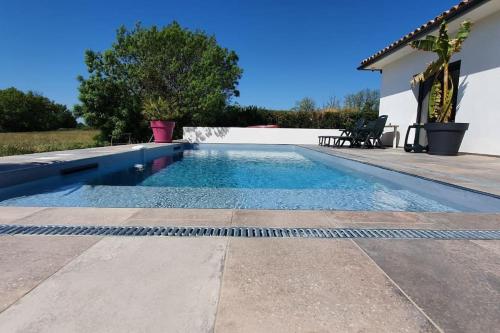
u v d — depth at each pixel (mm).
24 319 1110
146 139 13273
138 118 12805
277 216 2521
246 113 16062
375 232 2166
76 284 1368
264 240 1976
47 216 2426
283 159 8664
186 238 1986
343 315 1168
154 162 7676
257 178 5457
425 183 3697
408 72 9812
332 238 2033
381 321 1132
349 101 28625
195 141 13195
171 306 1210
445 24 6629
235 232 2125
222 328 1080
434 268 1590
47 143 10391
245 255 1728
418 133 9031
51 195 3477
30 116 32906
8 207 2715
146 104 11383
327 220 2434
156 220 2354
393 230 2205
